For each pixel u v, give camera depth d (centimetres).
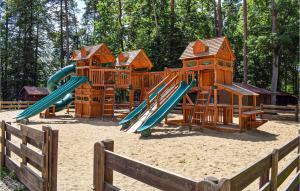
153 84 2023
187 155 895
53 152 517
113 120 1880
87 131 1391
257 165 377
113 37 3884
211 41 1625
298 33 2461
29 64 4459
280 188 617
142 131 1252
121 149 983
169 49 3256
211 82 1578
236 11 4403
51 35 4741
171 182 302
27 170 609
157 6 3634
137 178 351
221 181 259
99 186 422
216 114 1507
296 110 1917
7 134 764
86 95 2088
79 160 823
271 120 1980
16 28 4738
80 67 2127
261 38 2559
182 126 1598
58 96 1912
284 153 529
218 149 988
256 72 4041
